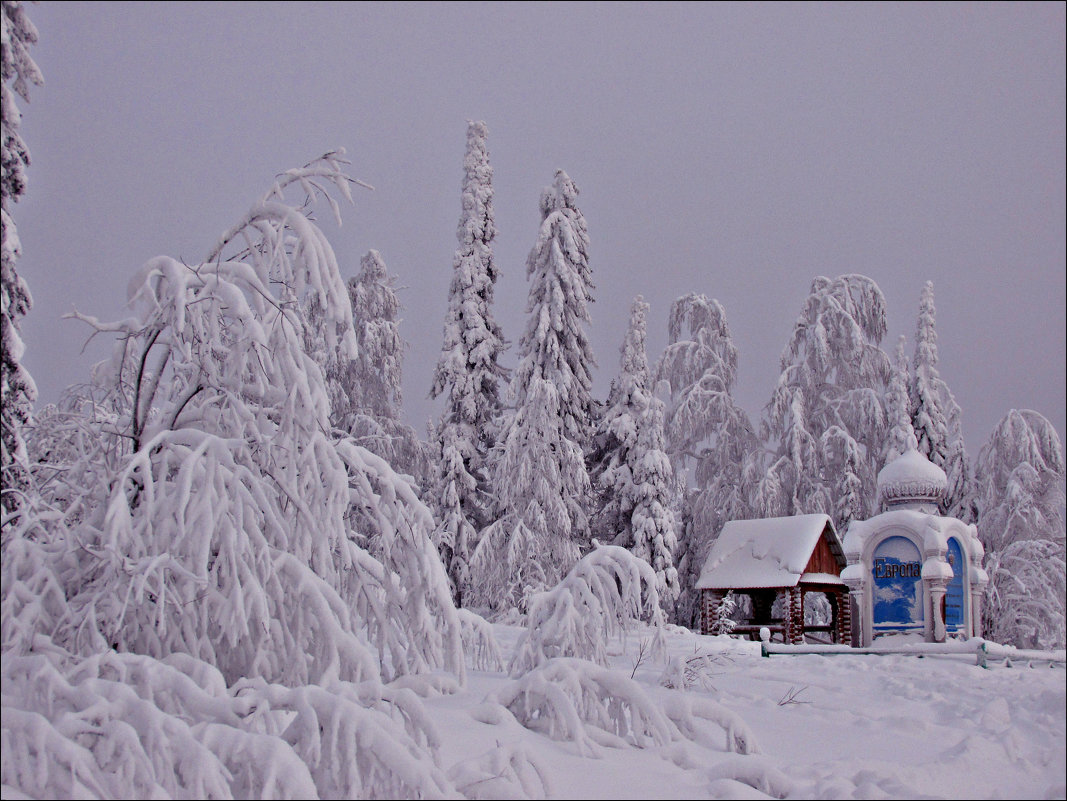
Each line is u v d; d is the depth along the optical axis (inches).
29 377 432.8
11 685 306.3
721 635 1103.6
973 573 1007.0
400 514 473.7
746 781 370.9
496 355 1438.2
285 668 397.4
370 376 1545.3
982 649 773.9
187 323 438.9
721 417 1750.7
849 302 1720.0
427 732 343.0
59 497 430.9
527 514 1266.0
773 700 586.2
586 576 564.4
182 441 407.2
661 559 1385.3
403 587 478.0
